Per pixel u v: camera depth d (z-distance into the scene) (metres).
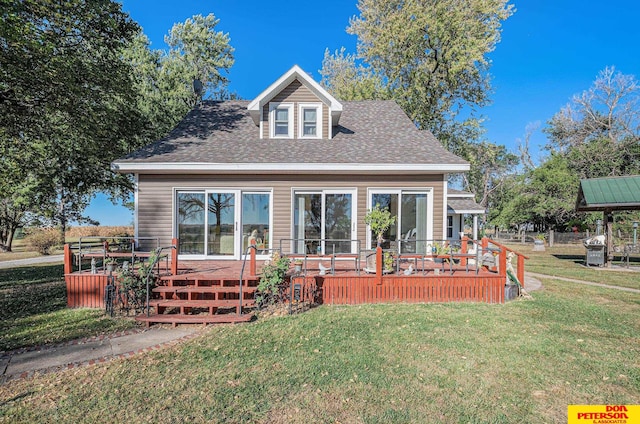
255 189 11.13
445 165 10.53
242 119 14.30
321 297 8.26
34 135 12.73
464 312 7.52
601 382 4.45
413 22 21.47
